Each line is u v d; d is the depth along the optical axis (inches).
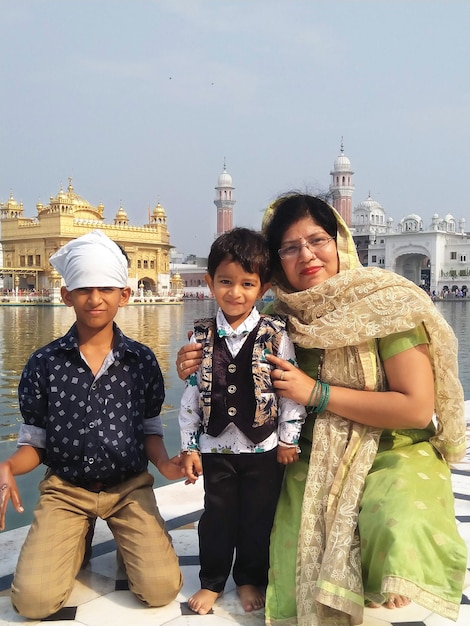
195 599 58.1
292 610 54.2
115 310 61.2
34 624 54.7
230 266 56.5
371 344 58.1
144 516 60.1
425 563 47.6
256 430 57.2
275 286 63.1
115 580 63.6
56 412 60.1
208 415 57.7
